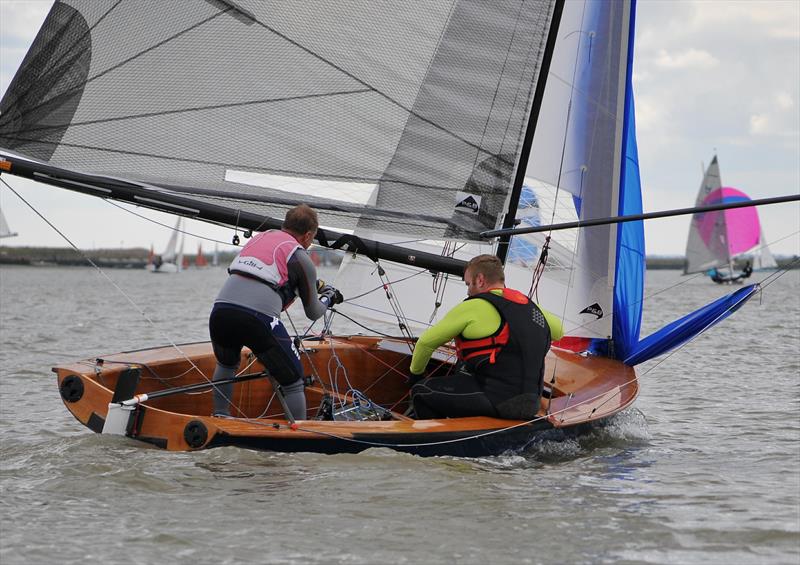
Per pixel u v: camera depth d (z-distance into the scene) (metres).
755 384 30.88
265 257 17.92
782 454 20.19
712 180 154.38
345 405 21.41
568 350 25.38
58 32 17.72
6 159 17.39
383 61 19.02
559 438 19.81
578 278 25.05
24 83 17.61
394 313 24.11
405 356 23.69
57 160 17.98
